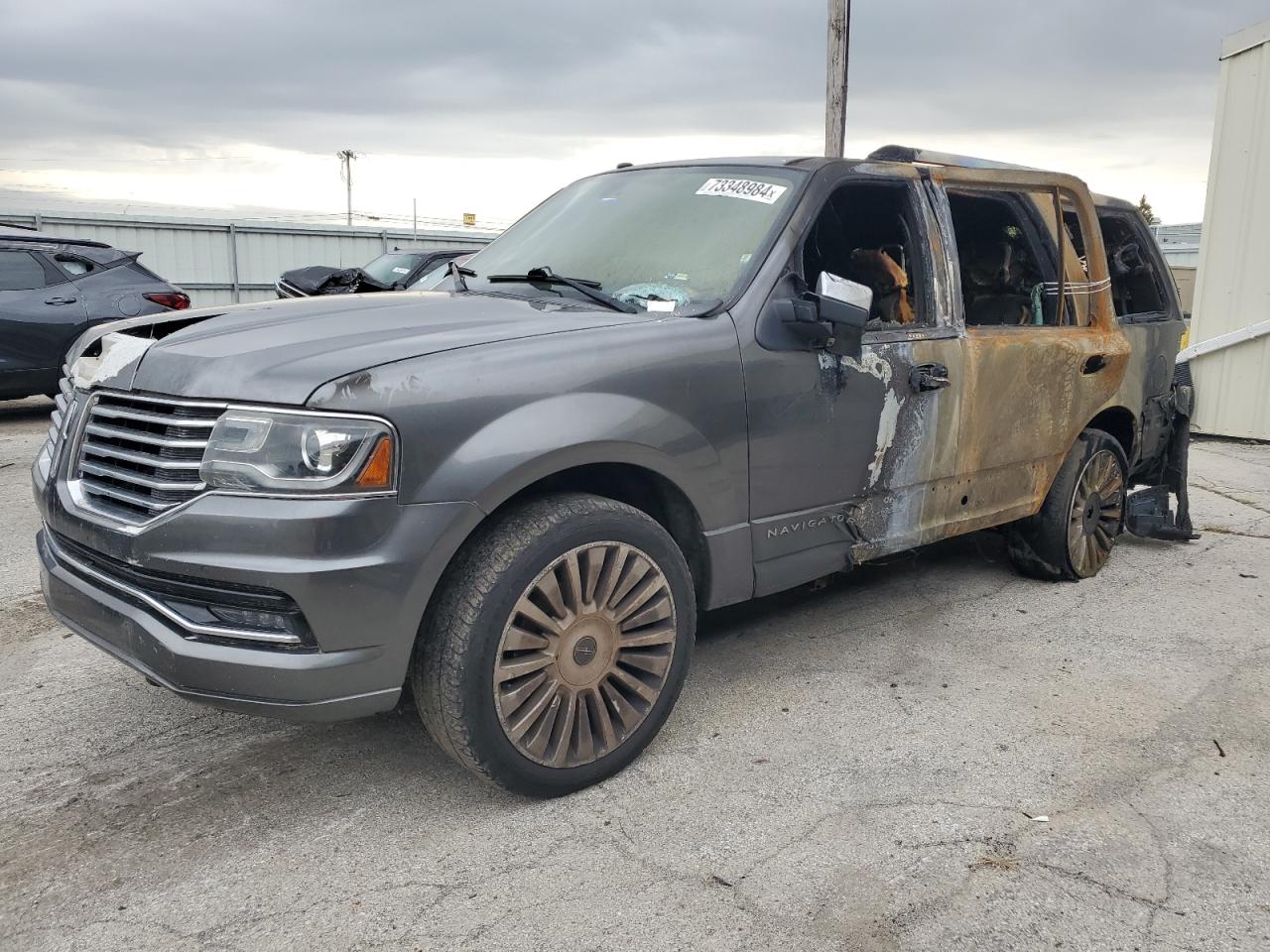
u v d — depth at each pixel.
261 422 2.45
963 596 4.75
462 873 2.56
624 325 3.04
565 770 2.87
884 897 2.46
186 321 3.29
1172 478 5.67
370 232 23.27
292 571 2.39
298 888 2.50
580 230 3.90
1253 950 2.29
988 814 2.84
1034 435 4.39
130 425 2.74
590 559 2.82
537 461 2.67
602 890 2.49
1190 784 3.02
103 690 3.64
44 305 9.21
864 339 3.64
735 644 4.12
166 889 2.50
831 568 3.63
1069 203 4.70
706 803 2.89
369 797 2.92
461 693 2.62
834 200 3.78
